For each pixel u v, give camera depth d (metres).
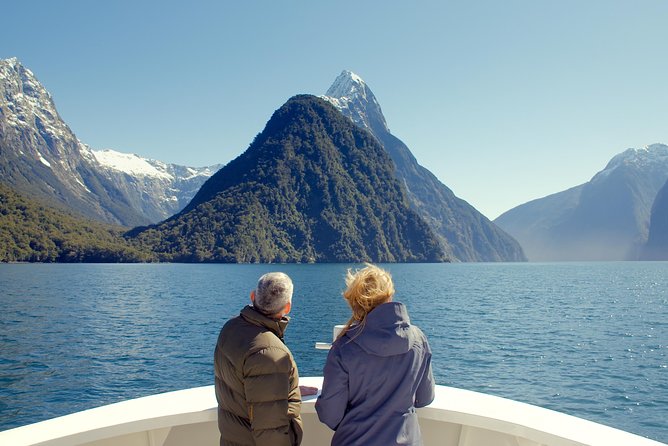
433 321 32.59
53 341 23.81
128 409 2.54
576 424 2.31
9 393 14.70
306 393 2.81
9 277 80.44
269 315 2.49
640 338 26.08
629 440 2.14
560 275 118.88
